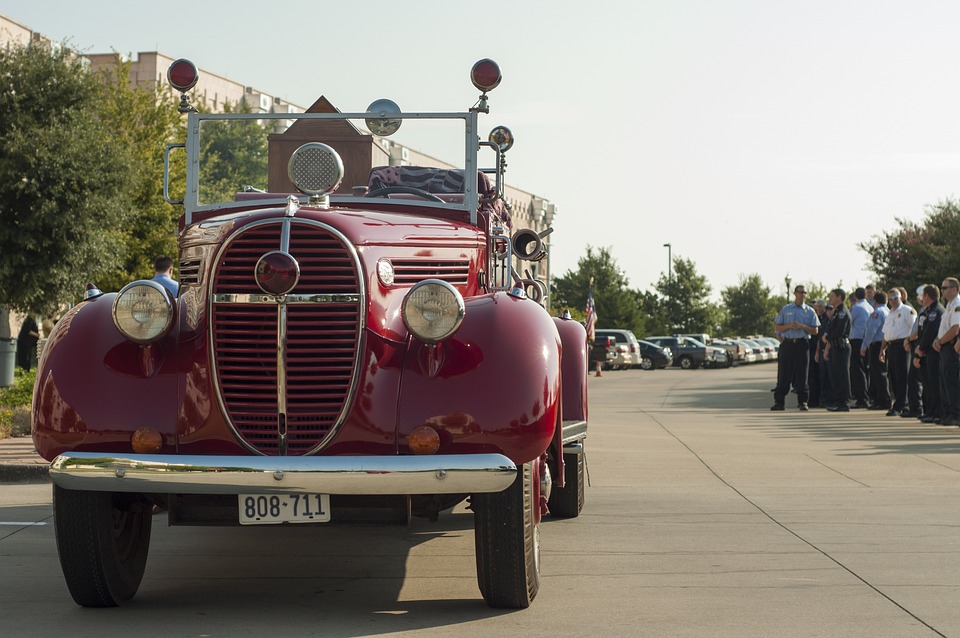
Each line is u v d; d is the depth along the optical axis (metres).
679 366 65.50
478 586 6.36
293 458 5.45
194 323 5.89
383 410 5.69
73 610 6.14
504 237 8.01
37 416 5.82
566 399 8.18
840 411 22.52
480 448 5.61
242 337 5.79
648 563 7.37
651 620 5.85
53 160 26.11
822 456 13.89
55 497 5.90
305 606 6.25
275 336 5.73
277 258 5.61
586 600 6.33
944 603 6.21
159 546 8.21
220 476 5.43
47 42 28.34
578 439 8.16
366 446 5.67
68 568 5.96
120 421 5.74
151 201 33.47
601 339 57.84
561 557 7.58
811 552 7.71
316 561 7.62
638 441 15.94
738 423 19.48
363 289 5.78
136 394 5.80
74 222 26.28
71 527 5.89
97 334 5.96
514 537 5.84
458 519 9.41
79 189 26.58
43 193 26.12
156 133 34.22
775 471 12.41
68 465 5.54
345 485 5.41
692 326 93.00
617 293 78.69
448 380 5.71
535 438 5.62
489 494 5.83
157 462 5.48
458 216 7.45
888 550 7.77
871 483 11.41
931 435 16.77
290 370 5.73
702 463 13.16
